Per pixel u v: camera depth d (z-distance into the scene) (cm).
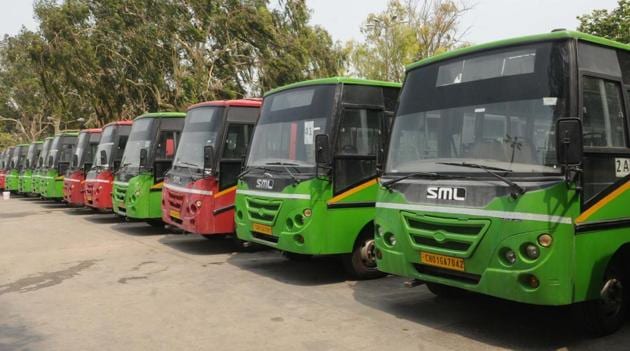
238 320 602
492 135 518
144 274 852
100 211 1844
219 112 1009
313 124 770
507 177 488
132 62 2878
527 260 465
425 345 516
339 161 752
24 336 555
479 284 498
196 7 2923
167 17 2831
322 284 780
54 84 2992
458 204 514
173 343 529
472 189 505
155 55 2844
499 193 486
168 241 1198
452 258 517
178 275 843
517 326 574
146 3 2819
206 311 640
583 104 489
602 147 501
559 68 488
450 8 2777
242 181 849
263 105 884
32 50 2789
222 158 983
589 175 486
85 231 1371
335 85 764
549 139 477
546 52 500
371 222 784
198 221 967
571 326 572
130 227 1444
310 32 3412
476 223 497
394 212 579
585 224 475
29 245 1151
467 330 561
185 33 2870
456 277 528
